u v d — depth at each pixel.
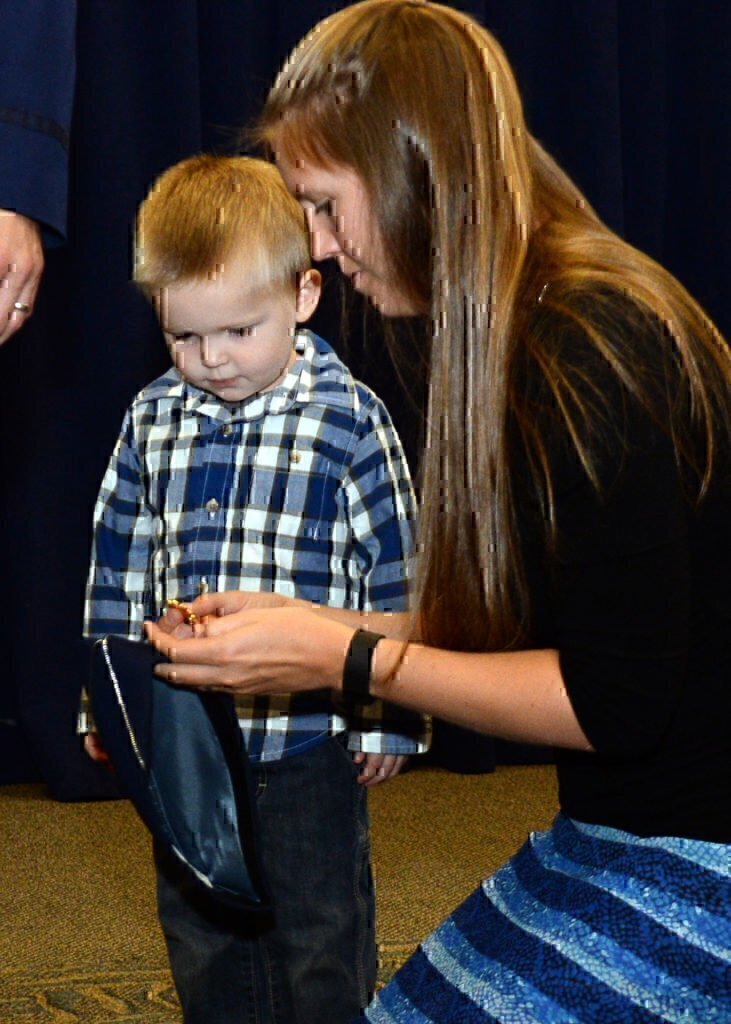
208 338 1.42
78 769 2.83
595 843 0.96
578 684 0.87
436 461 0.93
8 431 2.76
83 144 2.70
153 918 2.24
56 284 2.74
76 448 2.79
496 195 0.91
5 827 2.69
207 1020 1.52
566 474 0.85
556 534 0.87
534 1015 0.88
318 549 1.51
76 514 2.81
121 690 1.18
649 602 0.85
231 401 1.51
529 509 0.91
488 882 1.03
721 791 0.91
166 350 2.80
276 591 1.49
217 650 1.02
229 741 1.20
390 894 2.31
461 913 1.03
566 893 0.94
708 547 0.90
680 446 0.87
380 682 0.98
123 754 1.19
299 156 0.94
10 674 2.89
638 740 0.87
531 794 2.87
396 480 1.54
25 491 2.78
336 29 0.95
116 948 2.12
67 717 2.83
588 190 2.98
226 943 1.50
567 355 0.85
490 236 0.91
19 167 1.35
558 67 2.98
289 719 1.47
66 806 2.82
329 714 1.49
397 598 1.50
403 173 0.91
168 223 1.41
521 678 0.90
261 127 1.04
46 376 2.76
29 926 2.20
